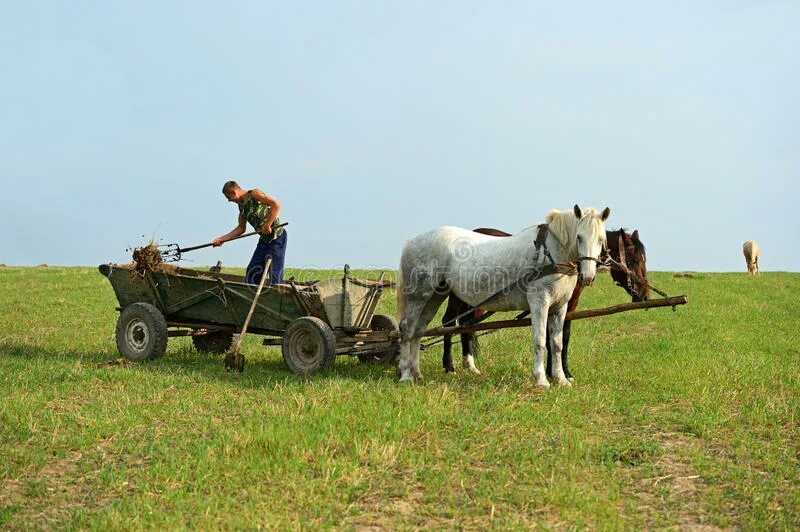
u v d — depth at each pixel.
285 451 6.97
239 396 9.23
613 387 9.97
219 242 11.56
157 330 11.46
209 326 11.69
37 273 27.78
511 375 10.96
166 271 11.84
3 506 5.91
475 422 7.92
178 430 7.78
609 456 7.07
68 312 18.69
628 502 6.16
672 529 5.68
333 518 5.66
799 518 5.85
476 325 10.25
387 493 6.16
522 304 10.09
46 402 8.74
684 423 8.24
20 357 11.75
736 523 5.82
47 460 6.94
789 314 19.02
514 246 9.92
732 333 15.44
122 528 5.42
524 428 7.89
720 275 29.78
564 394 9.23
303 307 10.64
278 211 11.44
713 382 10.30
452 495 6.09
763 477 6.73
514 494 6.13
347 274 10.95
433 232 10.69
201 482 6.24
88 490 6.27
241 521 5.50
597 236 9.26
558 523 5.68
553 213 9.66
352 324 10.83
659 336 15.32
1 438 7.38
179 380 9.98
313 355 10.54
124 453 7.12
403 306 10.73
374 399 8.83
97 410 8.37
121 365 10.96
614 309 10.04
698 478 6.71
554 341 10.10
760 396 9.52
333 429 7.52
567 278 9.76
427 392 9.23
